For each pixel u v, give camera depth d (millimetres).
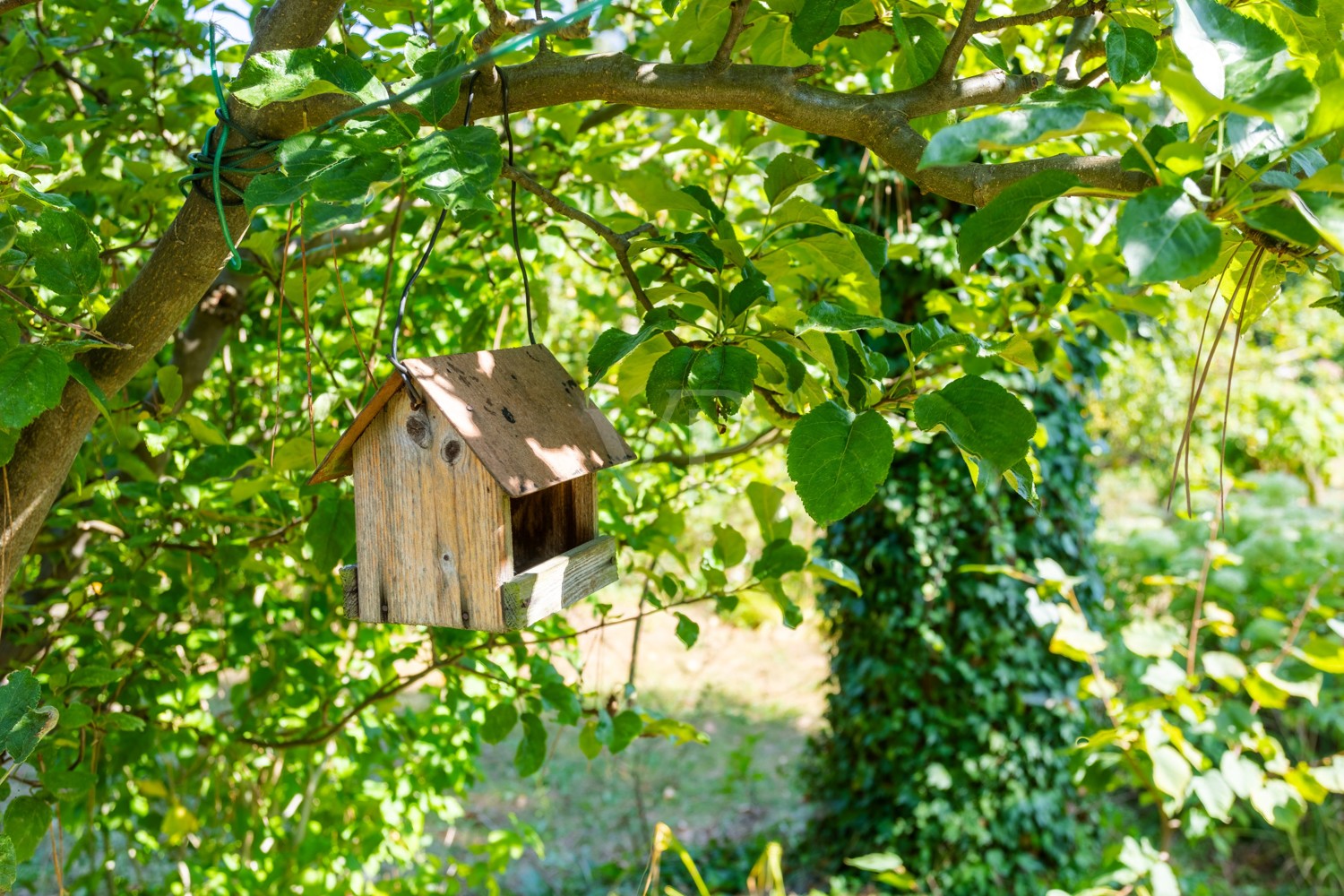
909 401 1437
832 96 1470
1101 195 1213
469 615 1483
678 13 1844
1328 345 8812
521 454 1484
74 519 2287
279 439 2791
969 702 5277
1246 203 1054
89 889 2811
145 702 2414
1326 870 4953
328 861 3072
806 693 8047
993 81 1511
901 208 3998
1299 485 7156
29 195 1427
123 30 2635
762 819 6211
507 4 2191
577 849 5844
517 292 2779
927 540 5172
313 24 1513
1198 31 1089
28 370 1391
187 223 1551
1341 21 1484
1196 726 2848
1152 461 9297
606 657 8117
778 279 1669
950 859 5316
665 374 1319
